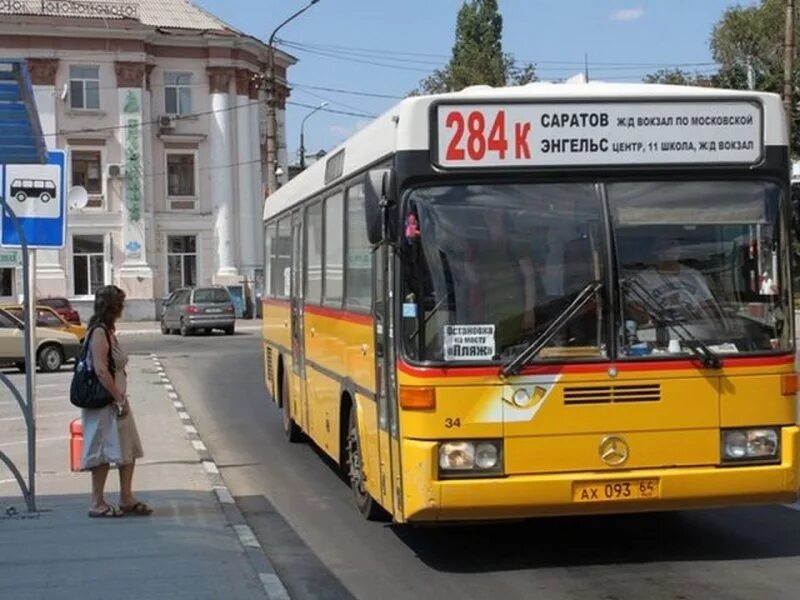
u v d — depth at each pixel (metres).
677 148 7.30
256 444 14.32
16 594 6.73
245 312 53.56
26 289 9.33
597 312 7.09
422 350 6.96
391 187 7.12
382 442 7.77
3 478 11.34
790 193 7.46
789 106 24.97
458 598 6.86
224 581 7.02
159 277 52.69
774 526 8.72
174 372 25.83
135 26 51.00
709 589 6.89
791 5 24.80
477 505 6.89
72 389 8.99
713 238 7.29
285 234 13.72
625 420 7.05
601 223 7.17
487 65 54.56
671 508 7.18
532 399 6.96
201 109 53.31
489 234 7.09
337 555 8.12
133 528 8.64
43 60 49.97
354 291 8.88
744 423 7.18
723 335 7.21
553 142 7.20
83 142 50.84
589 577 7.27
